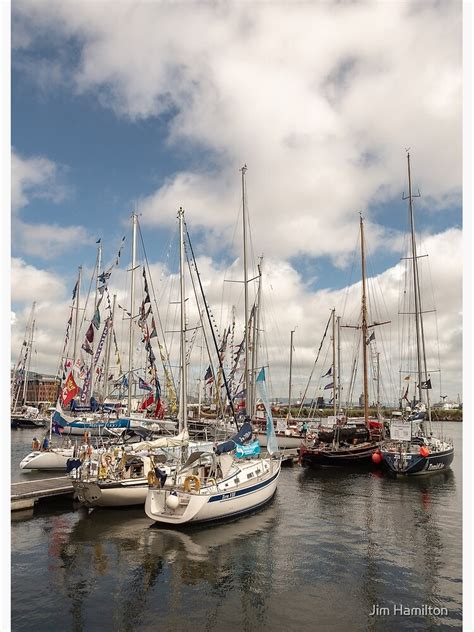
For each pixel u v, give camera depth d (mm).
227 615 12820
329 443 39781
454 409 107312
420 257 41531
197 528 19953
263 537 19188
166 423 31266
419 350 40000
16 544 17938
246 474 23500
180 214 30953
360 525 21172
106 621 12461
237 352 48906
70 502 23656
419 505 25062
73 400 33094
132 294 39094
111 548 17594
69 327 48719
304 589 14453
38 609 13055
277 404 69750
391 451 35031
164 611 13000
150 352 36938
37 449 36000
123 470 23141
